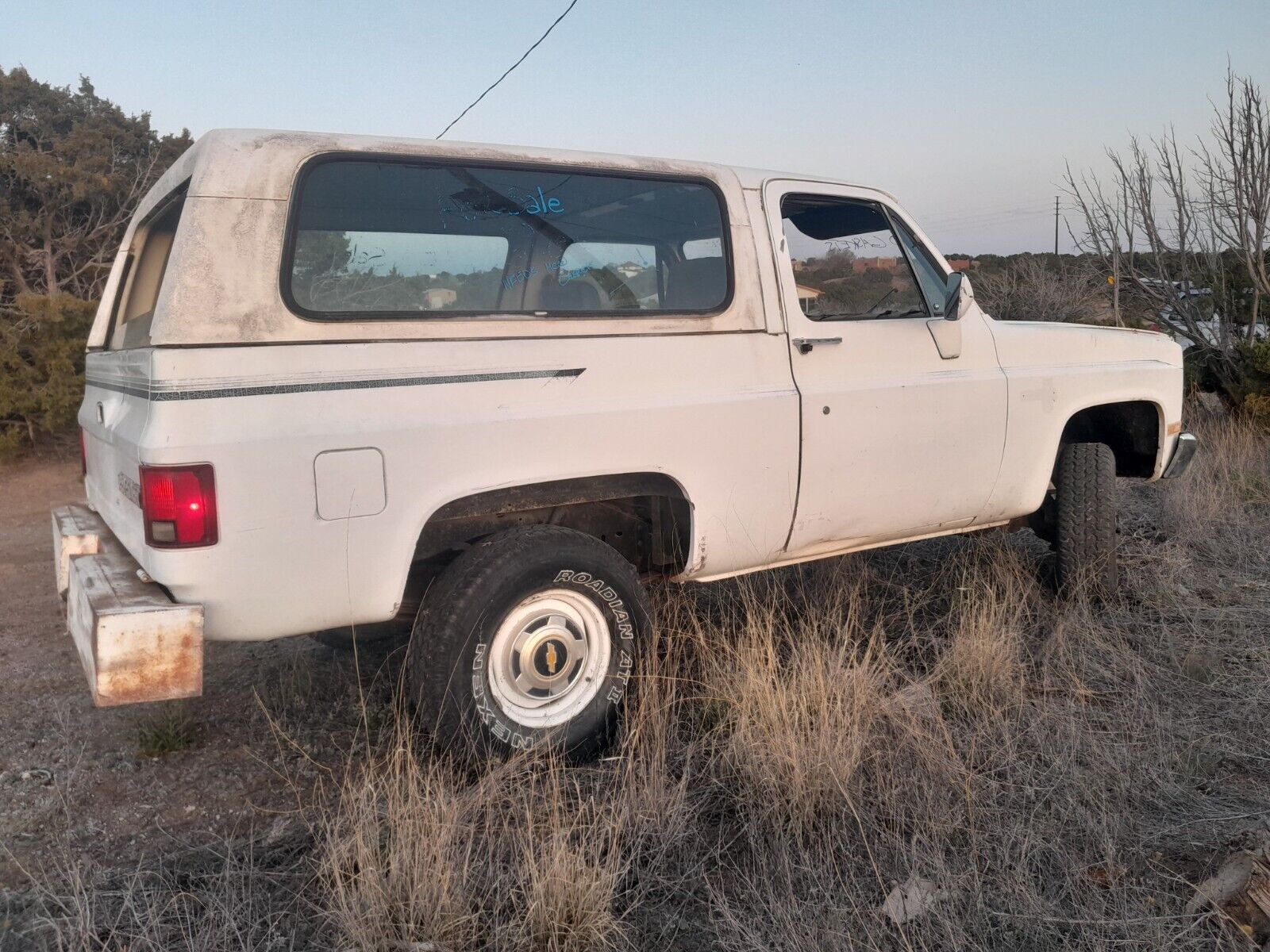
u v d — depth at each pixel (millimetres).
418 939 2445
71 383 10359
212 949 2412
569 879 2479
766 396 3783
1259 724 3520
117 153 16953
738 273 3793
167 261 3008
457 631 3143
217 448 2771
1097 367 4918
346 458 2959
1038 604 4773
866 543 4297
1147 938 2346
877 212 4352
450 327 3184
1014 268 12398
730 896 2652
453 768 3164
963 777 3096
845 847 2809
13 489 9805
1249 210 9883
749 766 3098
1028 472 4645
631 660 3525
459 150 3285
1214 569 5398
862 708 3377
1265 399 8992
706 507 3668
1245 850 2672
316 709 3957
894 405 4133
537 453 3279
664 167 3695
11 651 4859
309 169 3018
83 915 2465
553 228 3455
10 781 3383
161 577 2770
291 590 2914
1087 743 3350
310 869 2770
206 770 3461
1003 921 2463
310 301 2984
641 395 3520
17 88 16688
